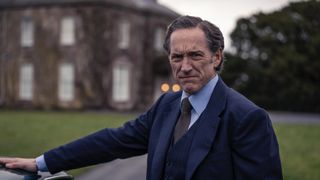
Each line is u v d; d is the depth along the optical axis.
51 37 34.44
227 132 2.24
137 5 35.72
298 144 15.58
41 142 13.29
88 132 16.25
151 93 36.88
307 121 28.00
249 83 46.50
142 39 36.19
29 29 35.31
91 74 33.25
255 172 2.17
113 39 33.94
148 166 2.47
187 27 2.31
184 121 2.37
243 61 47.31
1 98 36.12
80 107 33.31
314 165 11.41
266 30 46.19
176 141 2.33
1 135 14.84
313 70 42.88
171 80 38.06
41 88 34.84
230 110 2.27
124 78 34.91
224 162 2.21
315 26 41.34
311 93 43.28
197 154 2.22
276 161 2.21
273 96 45.56
